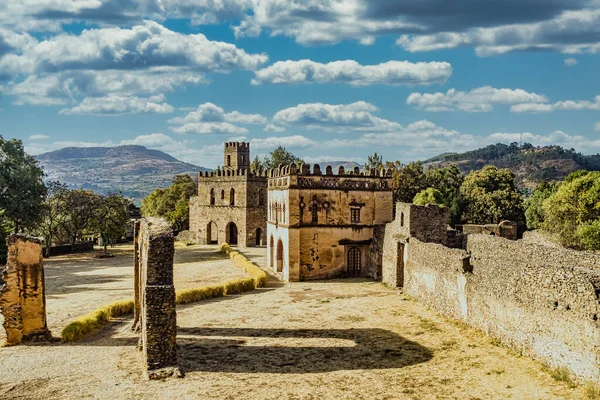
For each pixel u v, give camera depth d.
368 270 59.06
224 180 101.38
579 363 23.72
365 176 59.06
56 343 34.50
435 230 47.94
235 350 32.00
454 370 27.25
